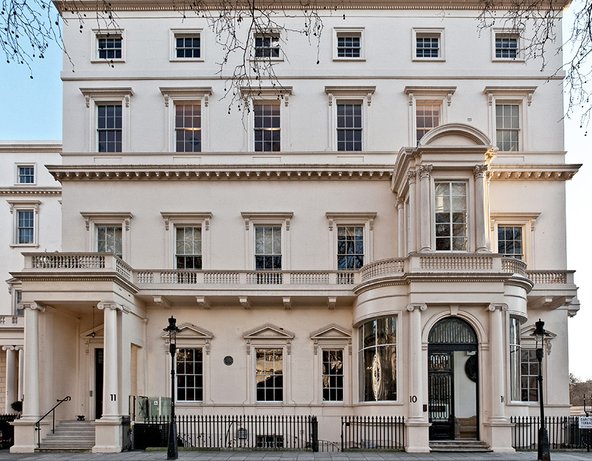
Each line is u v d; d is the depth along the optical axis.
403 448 28.92
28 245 55.16
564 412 35.09
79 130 36.88
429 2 37.34
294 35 37.38
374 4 37.47
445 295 29.47
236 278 35.03
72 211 36.25
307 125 36.94
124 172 36.12
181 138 37.12
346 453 28.03
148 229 36.25
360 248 36.50
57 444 29.95
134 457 26.84
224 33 37.16
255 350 35.53
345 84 37.09
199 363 35.53
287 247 36.16
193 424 33.94
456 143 31.11
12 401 45.78
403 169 33.00
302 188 36.59
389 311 30.42
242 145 36.81
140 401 32.75
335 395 35.09
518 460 25.05
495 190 36.28
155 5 37.34
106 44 37.66
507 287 30.64
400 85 37.16
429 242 30.67
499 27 37.22
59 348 33.06
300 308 35.75
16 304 54.03
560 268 35.91
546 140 36.72
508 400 29.55
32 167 56.78
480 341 29.41
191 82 37.19
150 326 35.62
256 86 36.47
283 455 27.33
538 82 37.12
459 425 29.25
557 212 36.25
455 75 37.12
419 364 29.03
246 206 36.44
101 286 30.31
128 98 36.97
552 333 35.69
